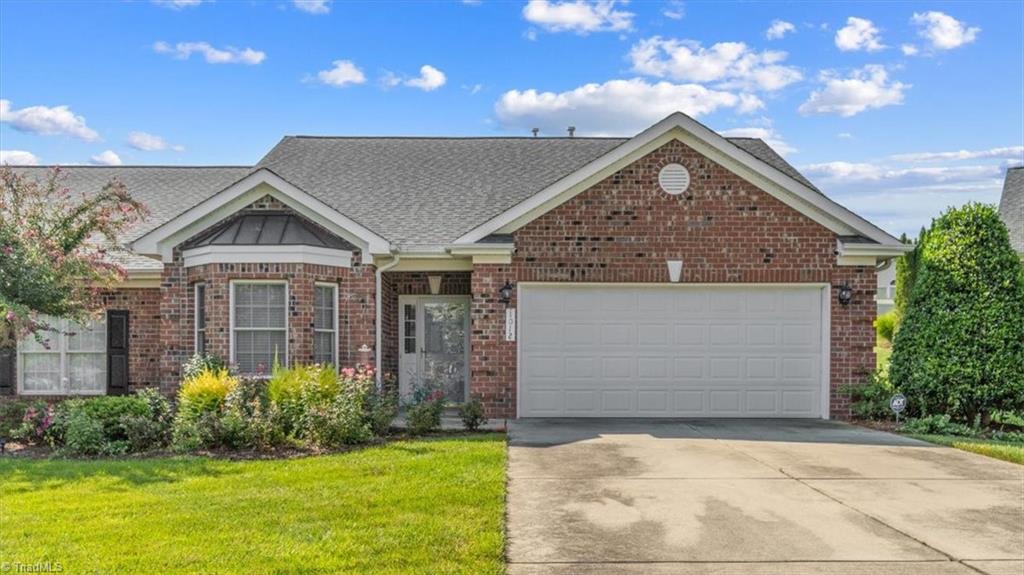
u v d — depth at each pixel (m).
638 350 14.52
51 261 12.14
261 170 13.98
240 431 10.71
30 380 15.66
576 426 13.24
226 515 7.14
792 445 11.33
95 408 11.33
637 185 14.28
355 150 19.09
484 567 5.83
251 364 13.50
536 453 10.53
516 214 14.17
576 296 14.52
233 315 13.45
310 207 14.14
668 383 14.52
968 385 13.38
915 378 13.78
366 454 10.26
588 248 14.28
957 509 7.71
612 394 14.52
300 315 13.43
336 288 14.23
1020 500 8.08
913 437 12.23
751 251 14.28
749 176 14.23
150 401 12.06
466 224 15.62
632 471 9.36
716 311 14.55
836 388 14.38
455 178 17.58
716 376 14.52
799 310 14.52
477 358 14.30
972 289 13.56
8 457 10.41
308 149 19.16
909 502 7.97
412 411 12.27
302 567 5.79
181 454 10.41
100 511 7.28
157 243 13.88
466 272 15.84
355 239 14.28
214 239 13.52
